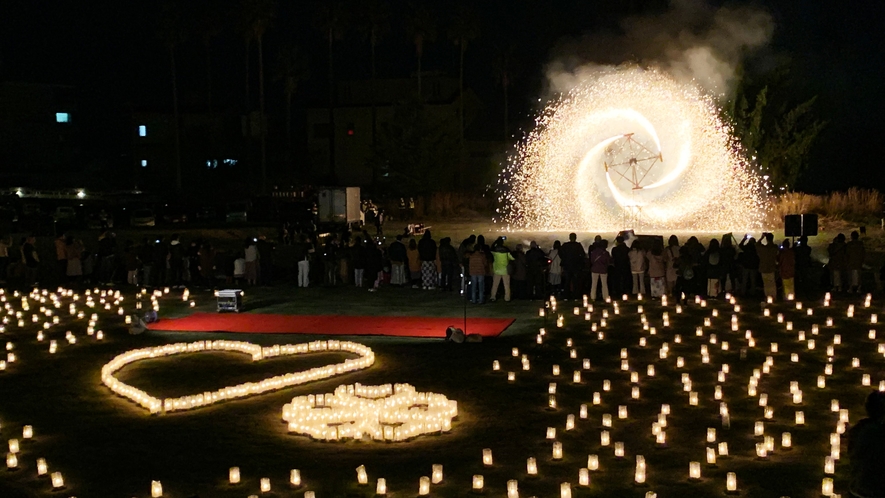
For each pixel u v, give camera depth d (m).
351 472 10.39
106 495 9.80
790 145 49.81
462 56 70.88
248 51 75.12
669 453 10.89
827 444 11.09
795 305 21.97
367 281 26.33
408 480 10.09
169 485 10.08
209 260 27.70
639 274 23.94
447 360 16.53
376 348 17.77
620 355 16.78
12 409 13.63
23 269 31.66
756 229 42.81
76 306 24.58
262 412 13.16
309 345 17.62
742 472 10.11
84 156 84.12
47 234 44.28
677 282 24.00
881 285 24.14
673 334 18.77
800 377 14.69
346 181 75.44
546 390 14.23
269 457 11.02
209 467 10.68
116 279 30.02
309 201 55.94
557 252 24.09
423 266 26.38
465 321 18.89
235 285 28.28
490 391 14.18
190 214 55.00
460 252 26.00
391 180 61.81
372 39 71.44
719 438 11.44
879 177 62.59
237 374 15.78
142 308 23.81
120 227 49.16
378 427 11.96
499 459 10.77
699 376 14.95
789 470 10.16
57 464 10.94
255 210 54.47
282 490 9.84
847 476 9.92
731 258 23.20
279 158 78.62
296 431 12.01
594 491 9.61
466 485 9.88
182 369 16.27
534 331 19.36
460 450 11.16
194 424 12.57
